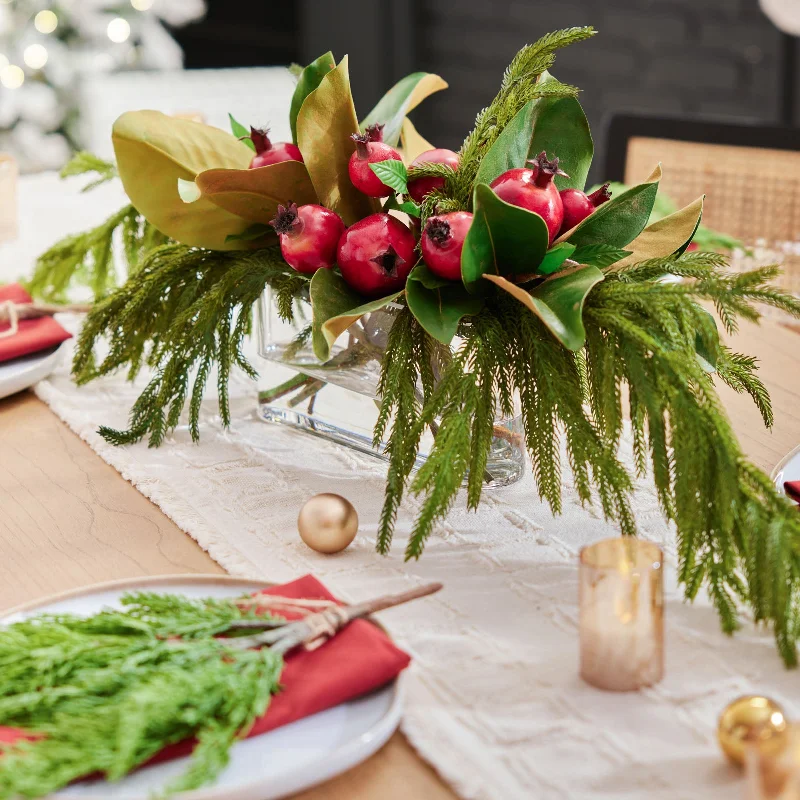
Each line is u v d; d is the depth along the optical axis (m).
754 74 6.04
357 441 1.85
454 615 1.55
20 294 2.11
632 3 6.21
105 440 1.86
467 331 1.67
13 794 1.30
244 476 1.80
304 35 6.91
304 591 1.52
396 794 1.37
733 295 1.58
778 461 1.79
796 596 1.50
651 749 1.39
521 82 1.70
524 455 1.80
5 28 5.45
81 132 5.88
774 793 1.27
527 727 1.42
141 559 1.65
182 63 6.17
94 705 1.35
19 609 1.49
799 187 2.93
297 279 1.75
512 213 1.57
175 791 1.30
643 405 1.59
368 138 1.67
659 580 1.44
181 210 1.78
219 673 1.36
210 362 1.85
